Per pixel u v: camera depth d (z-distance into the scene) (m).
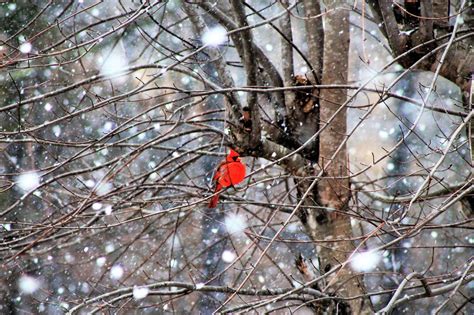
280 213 16.00
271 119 10.23
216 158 16.45
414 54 9.27
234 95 9.19
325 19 9.95
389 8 9.12
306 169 10.00
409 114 18.66
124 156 8.16
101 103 7.84
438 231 16.69
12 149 15.52
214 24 11.68
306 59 10.10
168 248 15.81
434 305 16.14
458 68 9.34
